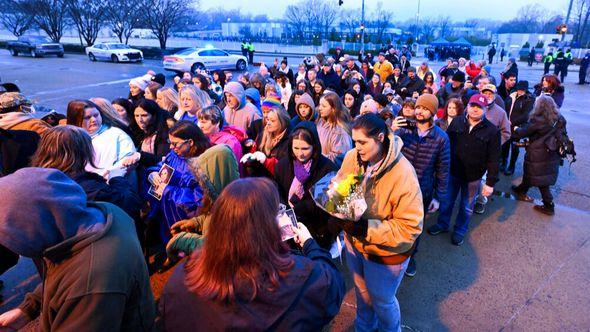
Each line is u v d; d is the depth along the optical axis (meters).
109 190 2.15
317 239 2.71
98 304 1.26
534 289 3.27
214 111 3.38
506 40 52.59
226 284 1.16
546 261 3.70
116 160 3.12
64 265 1.30
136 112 3.67
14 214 1.18
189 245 1.94
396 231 1.90
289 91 8.21
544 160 4.49
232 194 1.22
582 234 4.22
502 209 4.87
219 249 1.17
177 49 35.19
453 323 2.88
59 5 34.78
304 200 2.67
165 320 1.28
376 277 2.13
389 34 60.22
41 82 16.67
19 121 3.27
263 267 1.19
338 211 1.85
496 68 27.86
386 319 2.26
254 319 1.17
